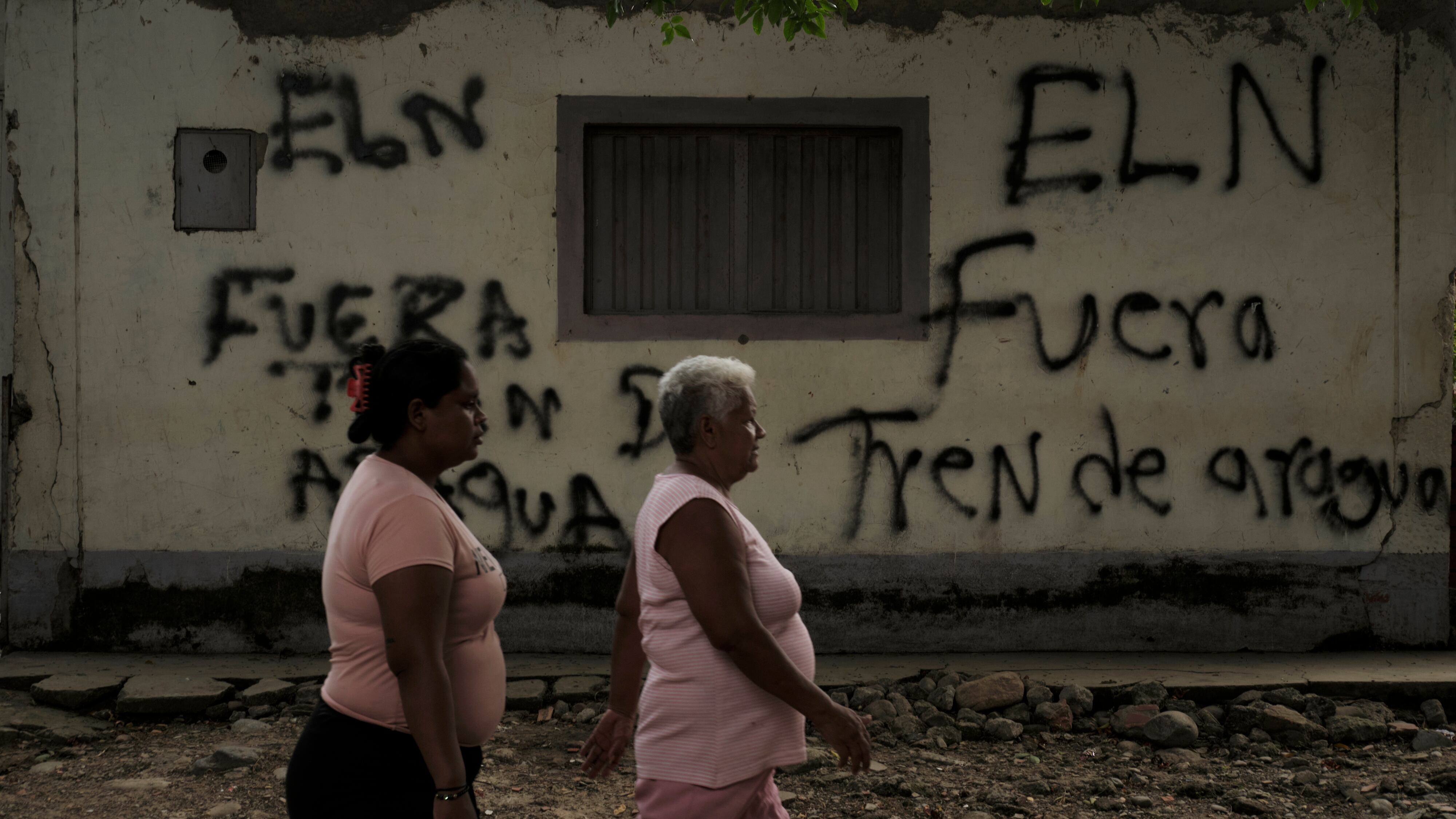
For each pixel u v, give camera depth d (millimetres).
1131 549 5949
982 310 5898
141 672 5352
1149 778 4473
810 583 5891
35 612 5711
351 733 2273
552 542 5844
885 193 5973
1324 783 4395
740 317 5871
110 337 5723
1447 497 5969
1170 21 5883
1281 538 5969
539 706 5156
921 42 5855
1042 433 5926
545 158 5805
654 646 2498
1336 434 5965
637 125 5871
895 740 4844
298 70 5750
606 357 5840
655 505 2500
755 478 5871
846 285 5973
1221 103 5910
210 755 4559
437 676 2201
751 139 5930
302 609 5777
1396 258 5953
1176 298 5934
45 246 5688
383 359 2408
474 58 5777
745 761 2420
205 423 5766
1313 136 5926
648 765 2480
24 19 5664
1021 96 5879
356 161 5777
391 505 2254
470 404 2441
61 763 4535
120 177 5711
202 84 5730
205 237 5742
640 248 5930
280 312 5777
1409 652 5930
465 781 2223
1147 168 5914
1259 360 5953
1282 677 5367
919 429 5902
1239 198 5930
